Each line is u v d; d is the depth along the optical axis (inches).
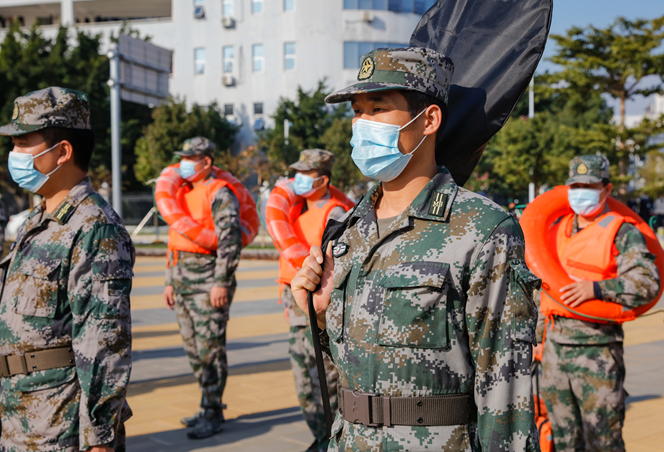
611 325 135.0
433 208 68.4
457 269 64.9
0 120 1092.5
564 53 949.2
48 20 1695.4
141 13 1657.2
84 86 1138.7
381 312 67.0
